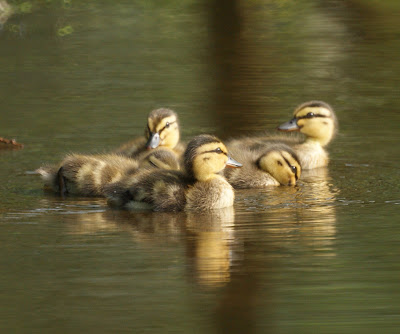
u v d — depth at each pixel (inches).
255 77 1001.5
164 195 541.0
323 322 370.3
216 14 1446.9
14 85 954.7
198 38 1250.6
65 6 1491.1
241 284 407.8
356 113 829.2
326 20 1379.2
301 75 1008.9
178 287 404.2
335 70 1035.3
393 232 482.9
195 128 770.8
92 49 1171.9
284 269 425.4
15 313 377.4
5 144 709.3
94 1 1541.6
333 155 707.4
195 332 359.3
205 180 555.8
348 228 492.4
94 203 561.3
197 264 432.8
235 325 372.2
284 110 841.5
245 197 587.2
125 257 444.1
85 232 489.4
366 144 729.0
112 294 396.8
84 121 794.2
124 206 550.6
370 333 359.6
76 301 389.4
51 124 782.5
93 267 430.0
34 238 476.7
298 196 584.7
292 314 378.0
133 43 1216.2
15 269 427.2
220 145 563.5
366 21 1362.0
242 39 1238.3
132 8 1491.1
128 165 606.9
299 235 478.6
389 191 585.9
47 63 1080.2
